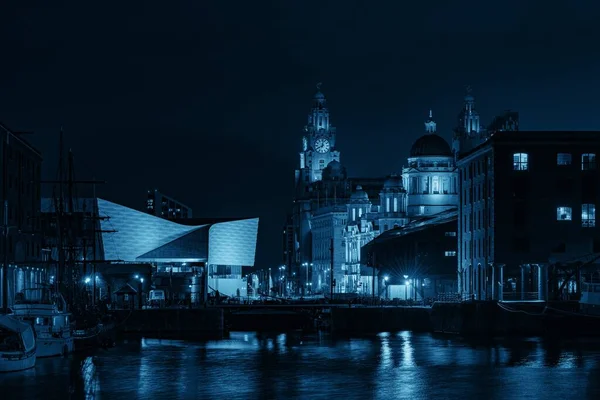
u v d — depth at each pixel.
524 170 164.12
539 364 115.62
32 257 176.38
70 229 176.75
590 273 160.88
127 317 179.38
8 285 155.12
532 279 172.00
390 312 176.00
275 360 125.50
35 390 98.06
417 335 163.00
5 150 150.25
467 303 153.12
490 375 107.31
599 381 102.44
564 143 163.62
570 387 98.94
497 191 164.00
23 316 121.06
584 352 126.56
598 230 163.00
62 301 128.00
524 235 163.38
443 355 126.81
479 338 149.62
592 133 164.00
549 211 163.38
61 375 107.88
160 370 114.56
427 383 102.62
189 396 95.75
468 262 185.88
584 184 163.62
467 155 185.38
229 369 115.94
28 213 174.88
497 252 163.50
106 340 144.75
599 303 139.25
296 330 193.38
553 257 162.25
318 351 137.25
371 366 117.38
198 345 149.75
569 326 143.75
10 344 110.44
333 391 98.31
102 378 107.38
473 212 181.88
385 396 95.19
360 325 176.38
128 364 120.44
